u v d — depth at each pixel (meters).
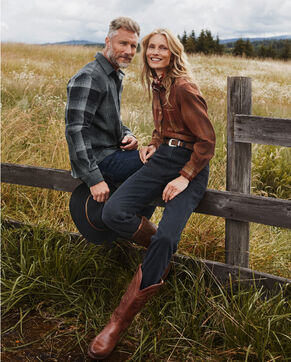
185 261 2.47
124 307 1.97
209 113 6.75
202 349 1.98
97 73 2.20
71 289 2.38
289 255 2.90
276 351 1.91
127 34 2.17
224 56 22.34
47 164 3.79
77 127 2.15
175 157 2.12
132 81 9.62
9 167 2.92
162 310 2.12
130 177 2.21
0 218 2.96
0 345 2.00
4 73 9.47
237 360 1.92
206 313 2.20
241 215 2.26
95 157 2.35
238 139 2.20
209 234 2.85
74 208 2.42
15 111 4.69
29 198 3.46
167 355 1.97
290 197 4.09
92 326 2.14
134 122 5.32
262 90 10.30
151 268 1.99
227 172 2.31
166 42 2.03
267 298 2.30
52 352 1.99
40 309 2.29
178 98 2.02
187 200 2.09
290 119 2.04
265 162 4.43
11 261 2.60
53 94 7.02
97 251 2.62
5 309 2.25
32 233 2.85
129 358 1.93
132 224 2.14
